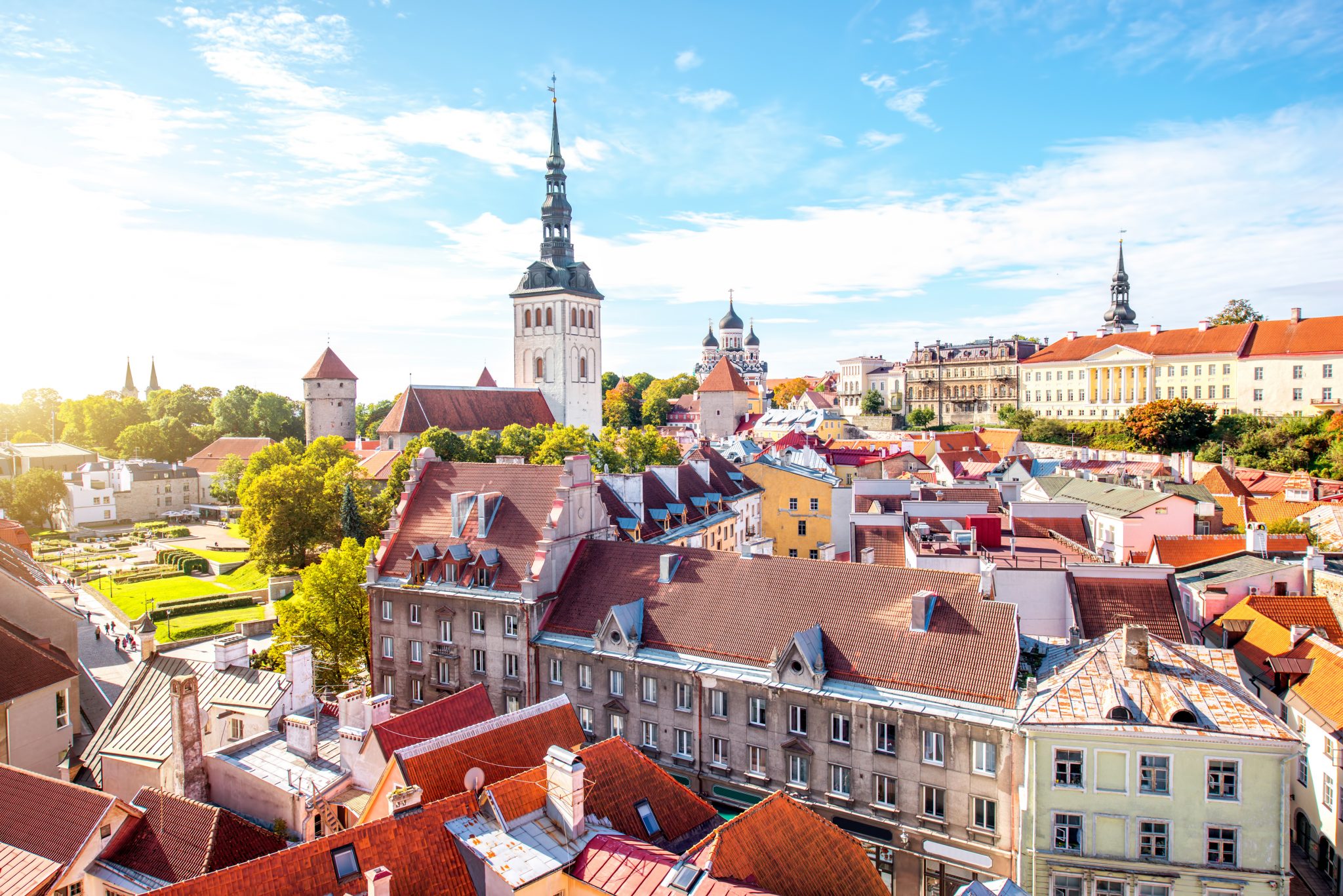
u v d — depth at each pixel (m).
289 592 128.38
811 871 34.19
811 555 111.50
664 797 39.16
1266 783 41.00
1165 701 43.22
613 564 66.69
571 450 154.12
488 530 71.44
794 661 52.97
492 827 33.41
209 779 45.56
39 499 196.88
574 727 43.38
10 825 38.47
